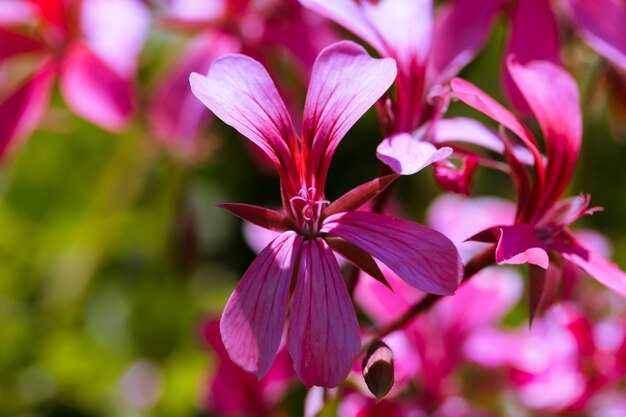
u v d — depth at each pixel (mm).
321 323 217
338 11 245
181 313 380
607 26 305
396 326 250
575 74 334
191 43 322
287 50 315
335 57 227
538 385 304
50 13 315
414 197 394
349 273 259
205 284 400
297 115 322
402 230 221
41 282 402
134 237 395
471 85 234
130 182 355
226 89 223
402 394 293
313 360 215
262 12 319
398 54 246
